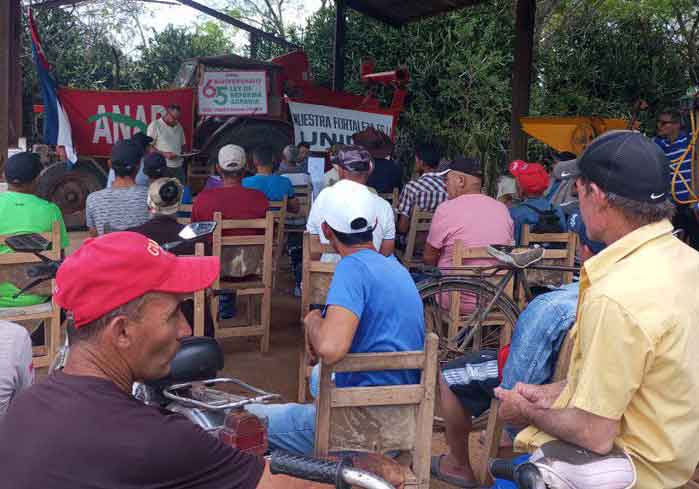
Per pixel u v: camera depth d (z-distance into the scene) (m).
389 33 13.28
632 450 1.84
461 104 13.11
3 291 4.01
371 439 2.49
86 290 1.42
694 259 1.87
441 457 3.48
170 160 9.94
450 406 3.31
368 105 10.20
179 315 1.53
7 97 6.89
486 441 3.32
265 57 17.72
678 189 7.21
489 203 4.78
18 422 1.42
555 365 2.58
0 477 1.39
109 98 9.93
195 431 1.46
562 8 14.20
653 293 1.76
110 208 4.57
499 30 13.27
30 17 8.66
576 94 13.38
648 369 1.76
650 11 13.64
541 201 5.05
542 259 4.68
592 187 1.89
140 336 1.46
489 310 4.41
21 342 2.43
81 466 1.38
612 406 1.76
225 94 10.46
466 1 9.55
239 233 5.17
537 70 13.74
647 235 1.85
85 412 1.40
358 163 4.33
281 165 8.77
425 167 6.41
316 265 4.11
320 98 10.02
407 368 2.43
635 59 13.32
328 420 2.40
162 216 4.00
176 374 2.26
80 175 10.60
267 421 2.34
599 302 1.78
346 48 13.68
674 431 1.80
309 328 2.56
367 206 2.74
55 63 18.14
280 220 6.73
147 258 1.45
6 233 3.98
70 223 10.64
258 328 5.20
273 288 7.02
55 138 8.70
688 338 1.77
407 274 2.73
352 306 2.49
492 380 3.18
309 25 15.94
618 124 8.17
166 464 1.42
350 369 2.40
